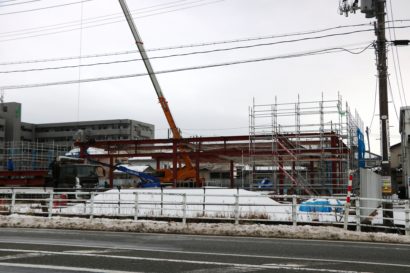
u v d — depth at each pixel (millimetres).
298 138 29266
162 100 38906
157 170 38219
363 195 18766
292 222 17453
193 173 37031
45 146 68625
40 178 38781
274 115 30438
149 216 20000
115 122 129375
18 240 13773
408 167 42594
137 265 9328
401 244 13172
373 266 9359
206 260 10016
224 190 27359
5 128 116000
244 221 18844
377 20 19500
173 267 9109
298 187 27875
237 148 36625
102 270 8742
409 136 42750
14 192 22766
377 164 44344
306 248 12141
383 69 19234
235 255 10797
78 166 31656
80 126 131000
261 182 37031
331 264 9586
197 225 16938
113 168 39281
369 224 17375
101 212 22719
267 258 10359
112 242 13344
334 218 19625
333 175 29922
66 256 10508
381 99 19172
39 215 22516
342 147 28953
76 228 17469
